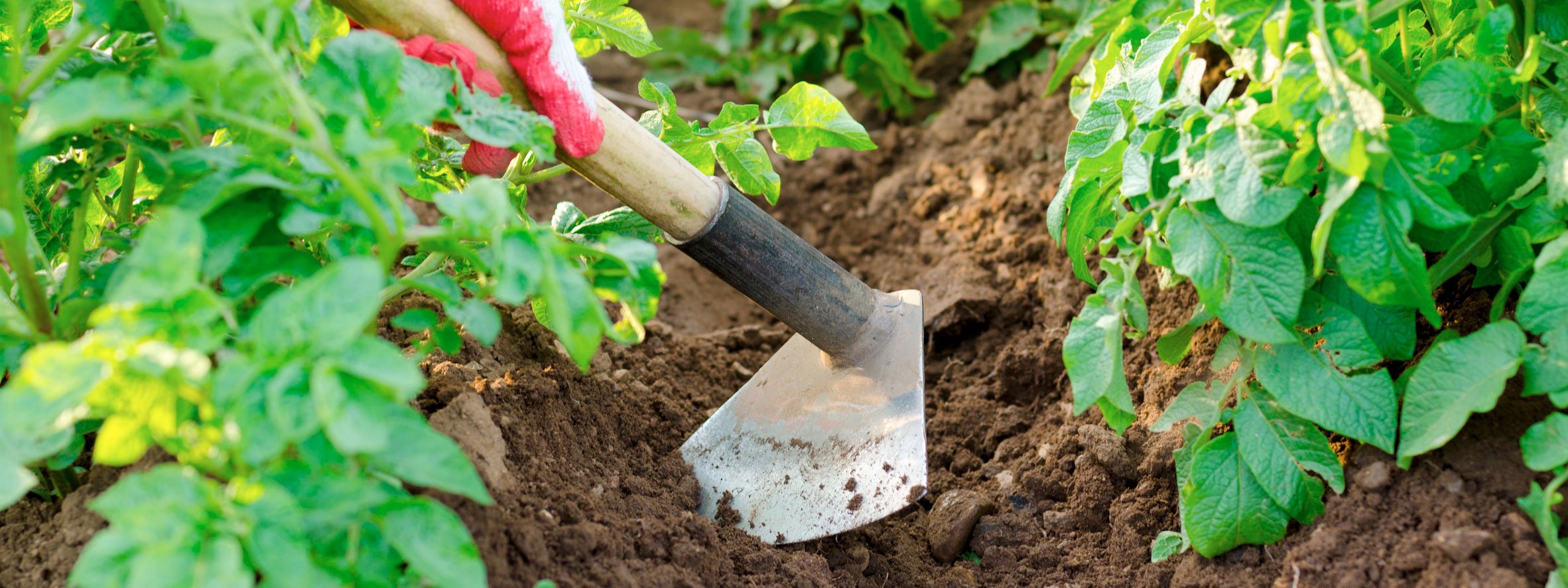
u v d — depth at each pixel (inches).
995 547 72.7
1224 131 57.0
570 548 58.3
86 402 43.7
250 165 48.6
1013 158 116.0
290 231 46.4
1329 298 62.1
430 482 43.5
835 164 130.0
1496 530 55.4
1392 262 54.4
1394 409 57.6
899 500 67.6
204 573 38.7
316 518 42.3
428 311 51.3
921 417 69.4
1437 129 56.1
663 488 72.8
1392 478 60.6
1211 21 62.0
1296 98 54.1
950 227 112.7
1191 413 63.1
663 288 112.2
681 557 62.4
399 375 41.1
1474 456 58.7
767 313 112.0
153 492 40.4
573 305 47.1
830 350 73.5
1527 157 57.6
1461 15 62.6
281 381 40.1
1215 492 61.9
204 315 43.3
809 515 70.4
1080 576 69.7
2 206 51.5
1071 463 76.9
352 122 43.8
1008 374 89.6
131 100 42.1
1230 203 55.1
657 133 78.4
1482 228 60.4
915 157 128.2
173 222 42.7
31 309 54.8
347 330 41.3
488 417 63.5
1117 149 65.9
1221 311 57.0
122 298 41.4
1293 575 59.9
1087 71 90.0
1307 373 59.3
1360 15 51.9
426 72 51.0
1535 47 55.1
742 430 76.5
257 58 42.9
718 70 148.0
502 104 54.7
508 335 79.8
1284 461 60.5
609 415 78.5
